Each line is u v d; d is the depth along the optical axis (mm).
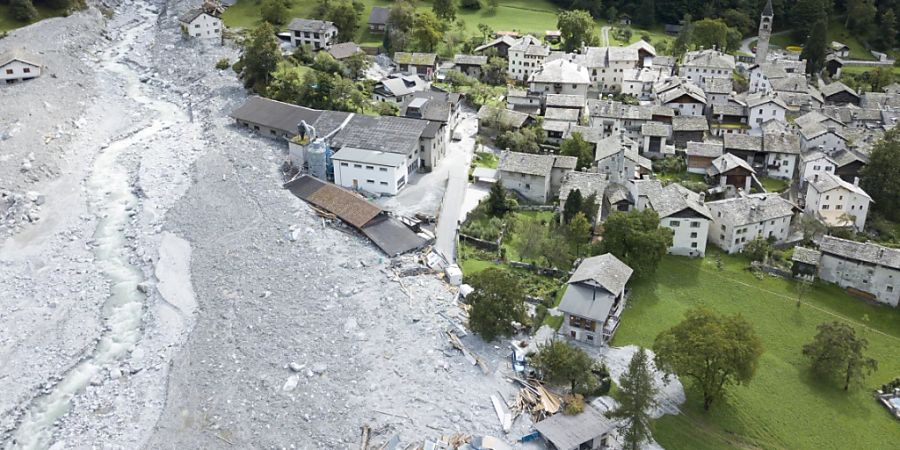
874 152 119500
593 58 177625
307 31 183250
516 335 83938
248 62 153500
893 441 73000
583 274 86750
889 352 86188
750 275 100562
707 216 102438
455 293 90875
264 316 87250
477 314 80562
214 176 119875
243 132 136875
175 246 101812
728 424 74812
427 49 190375
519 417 72688
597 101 147625
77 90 154375
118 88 161125
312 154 117125
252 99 142875
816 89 171750
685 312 86375
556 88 160625
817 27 189875
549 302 90062
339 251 99125
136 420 73375
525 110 155750
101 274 97312
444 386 76688
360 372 78500
